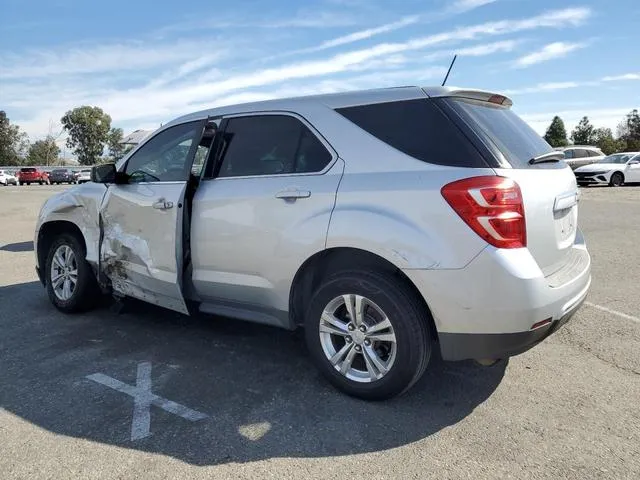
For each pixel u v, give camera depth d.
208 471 2.46
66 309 4.87
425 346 2.93
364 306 3.06
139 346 4.09
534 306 2.67
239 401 3.16
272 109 3.59
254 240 3.43
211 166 3.79
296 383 3.40
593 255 7.40
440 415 2.97
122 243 4.21
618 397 3.17
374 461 2.53
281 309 3.43
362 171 3.08
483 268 2.67
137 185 4.12
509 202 2.68
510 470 2.46
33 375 3.56
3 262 7.70
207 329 4.48
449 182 2.76
